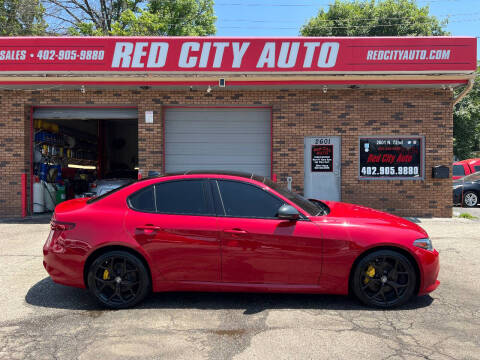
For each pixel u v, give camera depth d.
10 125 9.84
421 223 8.87
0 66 9.01
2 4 23.31
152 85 9.39
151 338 3.19
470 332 3.29
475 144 25.23
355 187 9.83
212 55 9.05
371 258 3.76
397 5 24.34
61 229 3.87
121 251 3.82
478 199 12.97
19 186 9.84
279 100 9.87
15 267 5.34
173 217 3.84
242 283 3.80
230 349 2.99
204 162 10.16
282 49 9.01
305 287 3.79
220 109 10.13
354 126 9.80
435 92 9.70
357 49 8.96
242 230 3.75
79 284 3.83
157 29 25.09
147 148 9.91
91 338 3.19
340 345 3.05
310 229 3.76
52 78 9.08
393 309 3.83
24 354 2.91
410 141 9.80
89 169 14.87
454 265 5.45
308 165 9.90
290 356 2.87
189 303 4.02
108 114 10.18
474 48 8.86
